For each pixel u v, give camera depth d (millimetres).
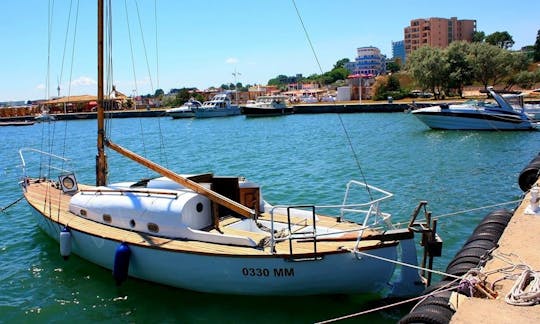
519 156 30906
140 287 11430
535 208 10391
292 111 94500
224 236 10617
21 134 74938
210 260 10125
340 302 10203
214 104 96688
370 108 87188
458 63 87688
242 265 9930
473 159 30297
